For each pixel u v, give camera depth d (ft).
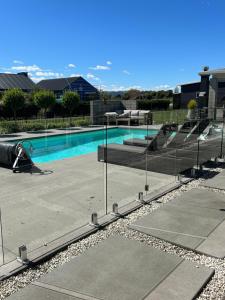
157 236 13.92
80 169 27.14
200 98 74.13
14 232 14.43
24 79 146.20
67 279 10.67
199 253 12.58
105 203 18.37
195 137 26.17
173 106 111.65
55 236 14.01
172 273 10.96
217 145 29.60
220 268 11.47
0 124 56.75
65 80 166.71
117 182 22.91
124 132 51.11
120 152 28.40
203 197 19.22
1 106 73.97
